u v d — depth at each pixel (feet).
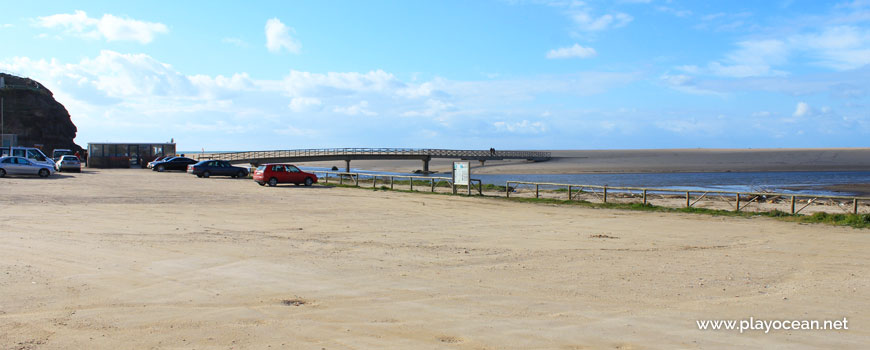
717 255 37.37
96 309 22.63
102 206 64.08
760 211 70.33
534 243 42.37
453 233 47.91
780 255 37.52
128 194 82.28
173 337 19.39
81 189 89.86
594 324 21.38
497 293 26.09
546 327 20.95
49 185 97.66
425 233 47.62
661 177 223.10
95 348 18.21
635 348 18.74
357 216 60.75
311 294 25.61
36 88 281.33
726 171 266.36
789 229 52.44
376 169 290.35
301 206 71.15
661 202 91.81
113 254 34.58
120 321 21.12
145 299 24.30
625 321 21.80
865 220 57.26
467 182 96.48
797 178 217.97
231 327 20.62
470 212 67.51
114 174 144.56
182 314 22.17
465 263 33.71
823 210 80.23
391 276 29.68
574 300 24.93
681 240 44.62
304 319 21.75
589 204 79.71
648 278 29.68
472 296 25.54
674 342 19.36
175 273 29.58
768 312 23.18
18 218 51.13
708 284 28.32
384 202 79.92
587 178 215.72
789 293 26.50
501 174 243.60
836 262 34.91
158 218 54.03
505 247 40.19
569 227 53.26
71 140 292.61
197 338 19.33
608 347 18.81
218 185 111.65
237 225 50.39
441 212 67.10
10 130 251.80
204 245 38.81
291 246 39.22
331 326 20.92
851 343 19.39
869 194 143.74
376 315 22.40
